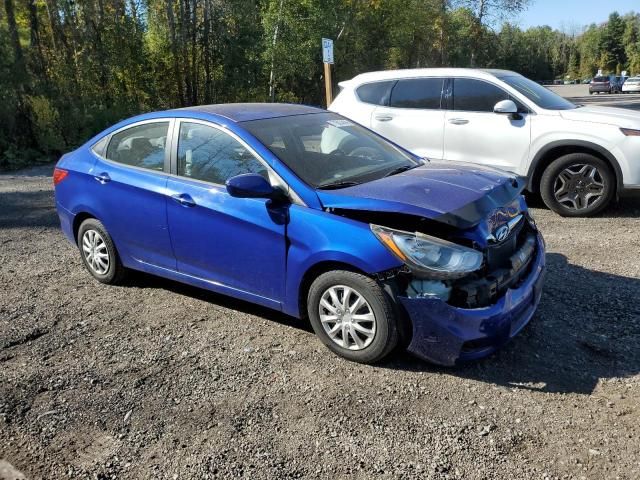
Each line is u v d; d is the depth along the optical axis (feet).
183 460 9.15
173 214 14.11
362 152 14.37
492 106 23.85
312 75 90.74
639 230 20.39
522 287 11.57
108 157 16.15
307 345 12.78
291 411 10.34
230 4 74.79
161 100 72.69
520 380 11.05
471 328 10.61
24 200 30.04
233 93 76.69
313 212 11.80
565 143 22.02
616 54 351.46
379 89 26.71
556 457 8.89
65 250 20.70
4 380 11.69
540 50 347.36
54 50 62.23
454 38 123.44
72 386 11.41
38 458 9.32
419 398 10.59
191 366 12.05
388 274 10.88
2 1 52.80
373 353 11.48
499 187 12.38
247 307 15.01
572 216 22.61
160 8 73.41
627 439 9.23
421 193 11.55
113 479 8.80
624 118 21.50
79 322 14.40
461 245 10.76
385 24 101.09
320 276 11.89
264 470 8.85
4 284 17.29
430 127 24.93
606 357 11.76
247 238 12.78
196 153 14.01
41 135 45.70
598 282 15.66
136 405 10.68
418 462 8.91
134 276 17.46
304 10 82.23
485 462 8.86
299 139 13.75
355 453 9.17
